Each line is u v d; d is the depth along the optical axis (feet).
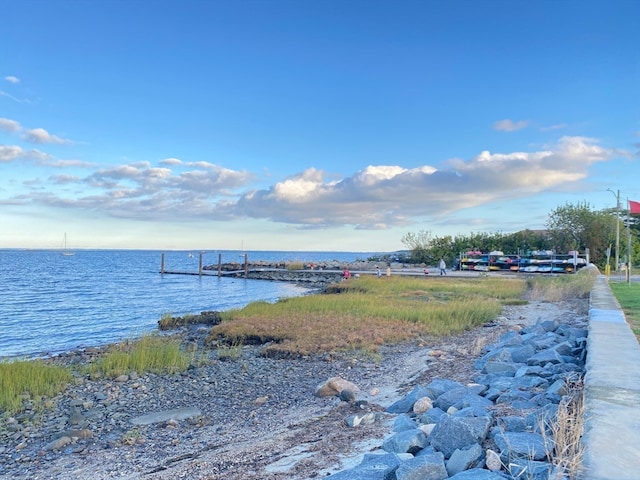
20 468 21.36
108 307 94.63
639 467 10.56
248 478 17.38
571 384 21.52
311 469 17.34
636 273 125.49
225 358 42.96
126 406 30.17
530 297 82.64
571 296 77.05
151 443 23.84
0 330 69.51
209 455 21.29
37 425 26.99
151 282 164.96
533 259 144.36
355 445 19.54
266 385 34.19
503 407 20.66
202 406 29.96
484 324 56.39
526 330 46.73
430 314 59.47
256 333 51.98
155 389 33.71
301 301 77.66
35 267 272.92
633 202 82.48
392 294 89.20
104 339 62.64
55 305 97.55
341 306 70.59
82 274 209.56
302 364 39.99
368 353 42.29
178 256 624.59
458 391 23.49
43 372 35.35
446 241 191.83
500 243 172.96
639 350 22.40
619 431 12.57
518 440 14.57
